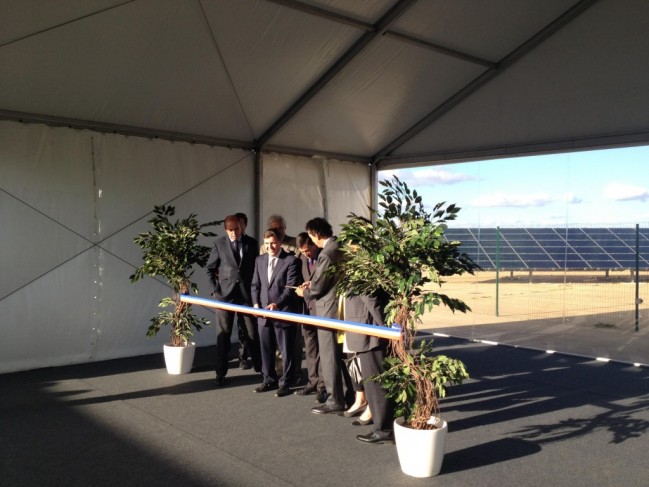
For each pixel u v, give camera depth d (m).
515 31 7.14
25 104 6.45
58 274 6.88
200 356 7.63
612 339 9.30
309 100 7.81
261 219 8.72
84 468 3.89
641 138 7.59
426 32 6.94
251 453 4.17
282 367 6.26
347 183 9.92
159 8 5.61
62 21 5.39
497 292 12.55
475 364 7.29
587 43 7.04
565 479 3.73
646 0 6.29
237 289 6.31
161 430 4.66
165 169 7.81
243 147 8.62
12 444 4.32
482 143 8.95
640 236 10.91
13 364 6.57
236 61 6.71
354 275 3.96
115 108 7.00
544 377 6.56
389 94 8.11
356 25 6.54
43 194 6.77
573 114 7.92
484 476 3.77
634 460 4.05
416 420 3.82
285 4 5.95
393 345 4.01
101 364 7.03
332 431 4.65
